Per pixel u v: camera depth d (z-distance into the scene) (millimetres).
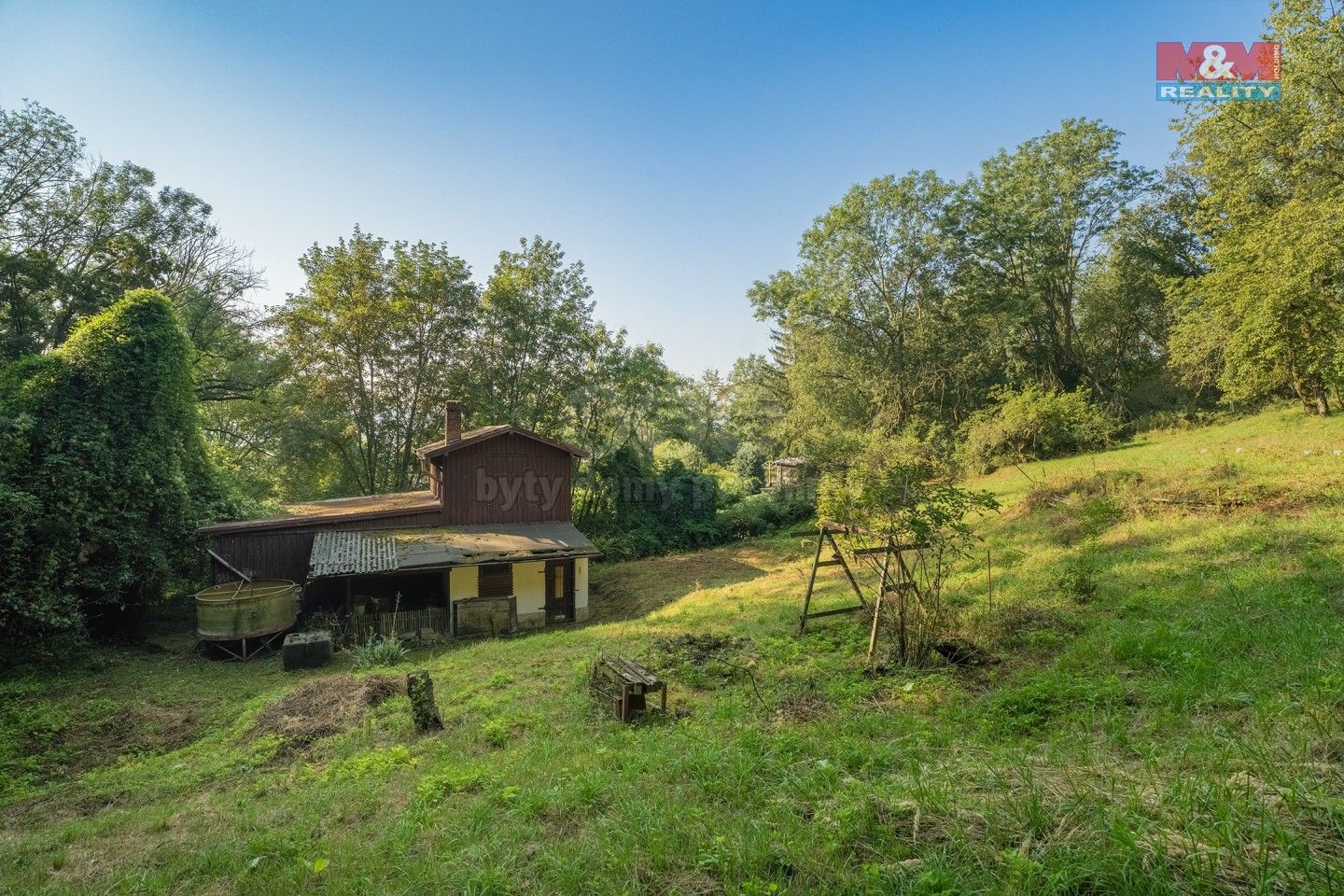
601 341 29531
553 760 5820
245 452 28906
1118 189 29719
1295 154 19359
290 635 13336
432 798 5164
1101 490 15211
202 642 13992
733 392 55656
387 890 3602
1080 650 6637
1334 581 7344
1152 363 33500
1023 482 21141
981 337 31547
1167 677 5367
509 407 27594
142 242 22641
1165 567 9320
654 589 20578
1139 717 4617
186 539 16094
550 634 14625
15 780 7680
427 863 3809
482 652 12086
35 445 13562
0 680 11633
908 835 3105
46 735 8977
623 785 4598
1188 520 11680
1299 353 18250
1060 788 3270
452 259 27312
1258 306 18500
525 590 18000
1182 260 31094
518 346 27922
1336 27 16391
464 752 6711
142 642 14727
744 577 20609
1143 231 31438
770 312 35969
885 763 4434
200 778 7152
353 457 28609
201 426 18469
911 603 8367
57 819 6461
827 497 9125
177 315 16672
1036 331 32656
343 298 25547
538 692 8844
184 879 4406
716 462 48844
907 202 31094
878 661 7605
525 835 4055
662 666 9023
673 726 6605
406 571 15688
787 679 7660
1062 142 29797
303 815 5301
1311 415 19219
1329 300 17750
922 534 7582
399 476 27594
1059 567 10555
